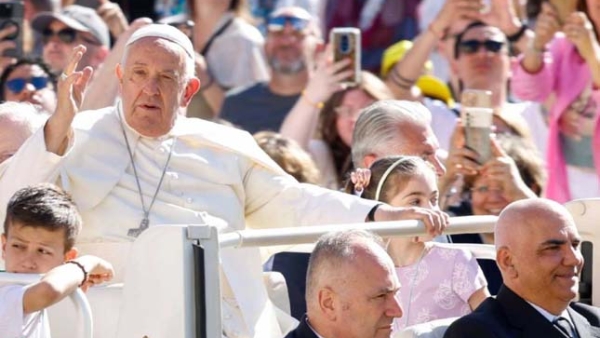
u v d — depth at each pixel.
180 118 27.25
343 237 22.58
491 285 27.70
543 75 36.91
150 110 26.20
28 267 22.81
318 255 22.59
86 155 26.20
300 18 38.50
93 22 38.53
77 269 22.02
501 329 23.64
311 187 27.45
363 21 41.75
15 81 35.56
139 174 26.44
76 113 24.94
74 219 23.11
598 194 36.16
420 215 25.09
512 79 37.59
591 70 36.09
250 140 27.61
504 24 39.00
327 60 35.88
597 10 36.94
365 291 22.31
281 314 26.50
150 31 26.30
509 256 23.95
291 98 38.50
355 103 35.41
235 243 22.48
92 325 22.70
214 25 40.28
